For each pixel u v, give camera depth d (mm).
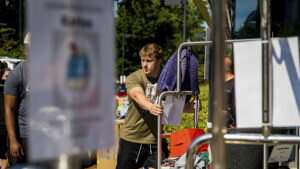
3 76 6012
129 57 41312
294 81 1428
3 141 4770
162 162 3459
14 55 25891
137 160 3756
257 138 1382
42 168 1196
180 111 3418
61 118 768
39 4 732
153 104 3273
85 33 805
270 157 2984
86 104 806
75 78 787
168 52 39531
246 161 2900
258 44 1401
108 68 854
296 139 1359
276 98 1408
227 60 3201
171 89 3312
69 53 777
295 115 1405
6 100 3328
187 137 3404
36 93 735
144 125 3678
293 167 3201
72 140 780
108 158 5566
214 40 1020
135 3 40312
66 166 779
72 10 780
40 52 737
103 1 844
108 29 854
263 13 1370
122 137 3795
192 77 3307
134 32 39562
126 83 3658
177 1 12906
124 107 7484
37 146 739
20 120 3391
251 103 1391
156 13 39938
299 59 1447
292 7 2535
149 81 3664
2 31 27156
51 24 749
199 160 3379
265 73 1368
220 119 1018
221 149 1028
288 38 1450
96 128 825
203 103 7898
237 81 1410
